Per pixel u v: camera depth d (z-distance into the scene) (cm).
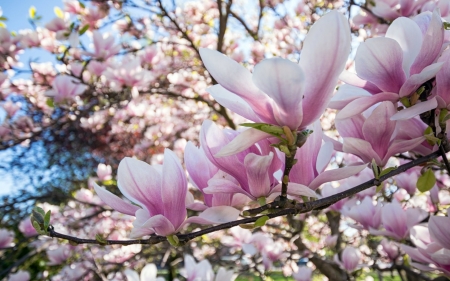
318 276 200
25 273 171
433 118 37
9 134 195
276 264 165
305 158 35
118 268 188
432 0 82
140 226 33
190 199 37
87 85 164
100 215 205
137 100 199
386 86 35
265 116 30
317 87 28
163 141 271
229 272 71
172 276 220
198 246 229
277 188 35
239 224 35
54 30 153
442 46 35
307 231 211
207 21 241
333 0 165
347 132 41
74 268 199
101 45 161
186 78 248
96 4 181
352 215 80
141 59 197
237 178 35
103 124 242
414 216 68
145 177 35
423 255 49
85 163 279
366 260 156
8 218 199
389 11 86
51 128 194
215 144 35
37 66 191
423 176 44
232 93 33
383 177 37
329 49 27
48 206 200
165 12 181
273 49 230
